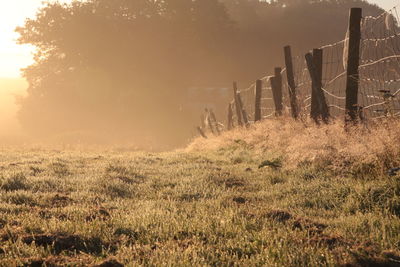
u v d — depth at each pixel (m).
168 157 21.64
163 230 7.81
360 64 14.07
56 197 10.80
